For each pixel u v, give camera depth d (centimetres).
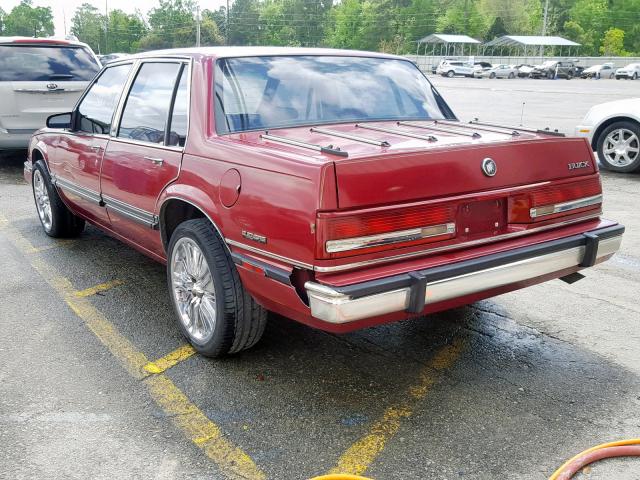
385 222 291
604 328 427
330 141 343
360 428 312
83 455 292
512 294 491
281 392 344
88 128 517
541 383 353
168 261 400
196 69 395
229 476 278
